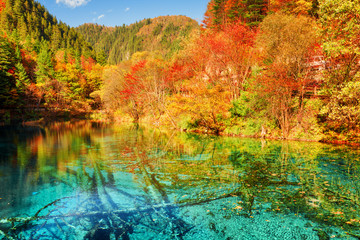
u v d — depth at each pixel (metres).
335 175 9.10
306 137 18.06
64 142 19.02
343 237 4.86
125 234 5.01
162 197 7.11
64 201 6.79
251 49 24.36
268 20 18.91
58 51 106.44
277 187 7.89
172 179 8.90
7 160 12.24
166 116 34.06
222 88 25.53
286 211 6.10
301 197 7.00
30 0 163.25
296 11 23.92
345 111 13.91
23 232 5.09
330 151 13.68
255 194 7.30
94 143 18.33
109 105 51.66
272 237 4.90
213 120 24.22
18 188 7.91
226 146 16.28
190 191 7.61
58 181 8.66
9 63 45.12
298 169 10.02
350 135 16.16
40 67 59.22
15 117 43.34
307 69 18.28
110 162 11.73
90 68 92.00
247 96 21.73
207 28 40.72
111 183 8.44
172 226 5.39
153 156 13.13
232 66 26.11
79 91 63.66
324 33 13.26
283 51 17.05
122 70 46.91
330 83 15.47
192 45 32.06
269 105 19.33
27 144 18.00
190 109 24.25
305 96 19.81
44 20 144.88
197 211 6.16
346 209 6.17
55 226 5.36
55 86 53.81
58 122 44.09
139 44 180.62
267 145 16.28
